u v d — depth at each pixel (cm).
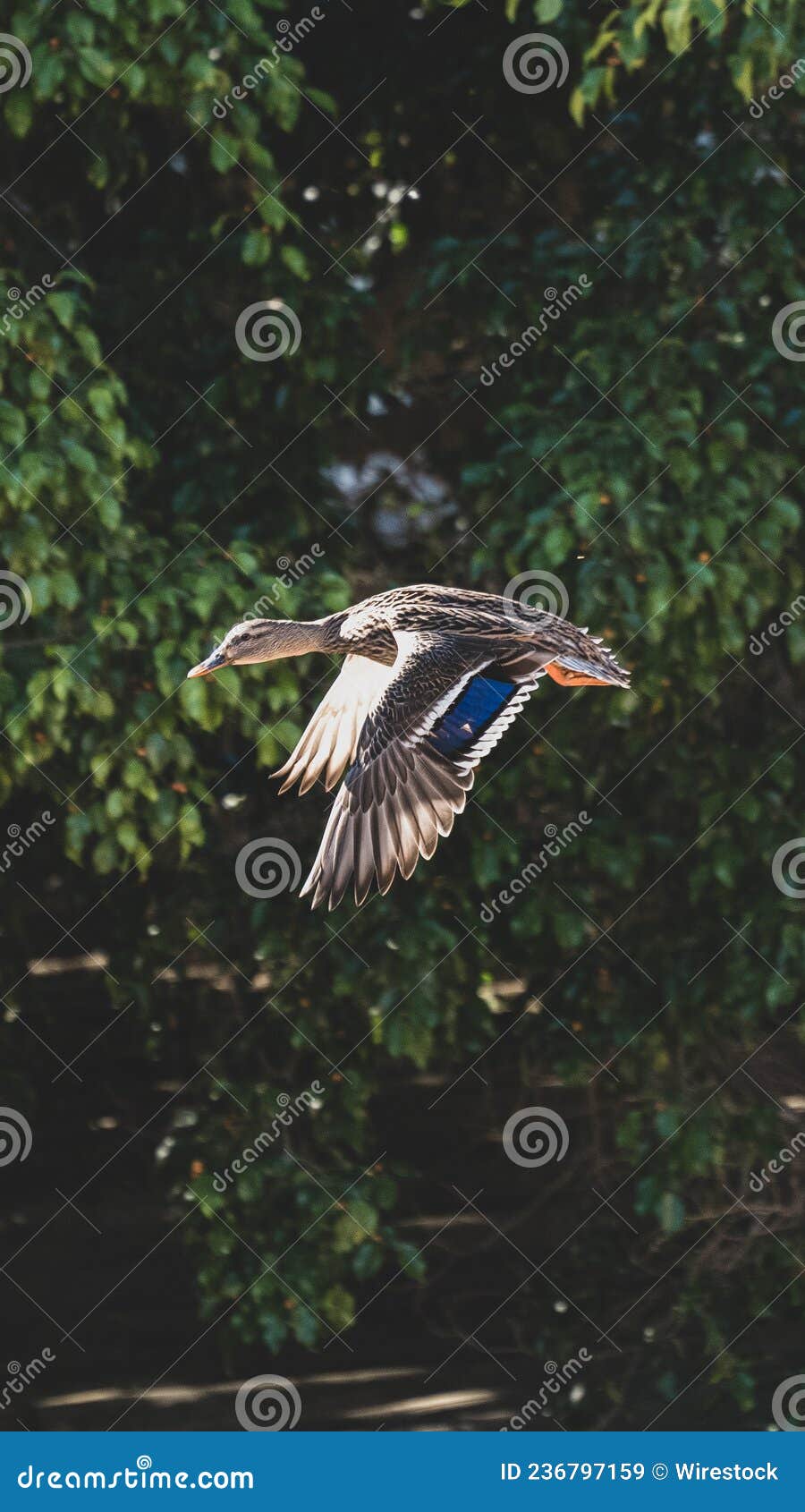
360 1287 1141
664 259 907
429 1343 1125
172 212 970
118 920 996
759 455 898
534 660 536
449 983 947
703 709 973
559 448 877
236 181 946
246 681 833
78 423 828
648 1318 1078
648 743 973
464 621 561
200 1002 1002
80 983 1105
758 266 909
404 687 509
